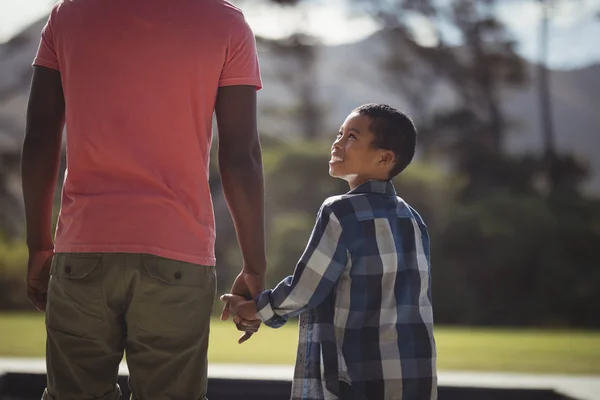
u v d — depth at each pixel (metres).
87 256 2.23
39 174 2.43
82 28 2.31
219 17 2.34
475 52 27.86
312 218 17.95
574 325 18.11
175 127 2.28
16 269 16.88
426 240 2.71
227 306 2.65
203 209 2.32
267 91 29.47
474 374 4.83
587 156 28.05
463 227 18.30
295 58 29.17
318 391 2.54
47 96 2.42
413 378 2.51
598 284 18.33
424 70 28.58
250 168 2.38
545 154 25.58
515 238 18.34
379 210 2.61
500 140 27.56
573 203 19.77
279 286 2.56
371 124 2.71
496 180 25.30
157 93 2.28
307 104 28.92
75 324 2.28
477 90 27.92
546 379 4.70
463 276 18.16
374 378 2.50
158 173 2.27
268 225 18.31
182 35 2.29
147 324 2.26
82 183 2.29
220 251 18.56
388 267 2.55
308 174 18.48
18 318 10.59
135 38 2.28
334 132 28.44
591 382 4.61
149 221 2.23
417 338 2.55
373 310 2.54
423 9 27.98
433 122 26.86
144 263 2.22
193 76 2.30
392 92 29.28
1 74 27.69
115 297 2.24
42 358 5.82
